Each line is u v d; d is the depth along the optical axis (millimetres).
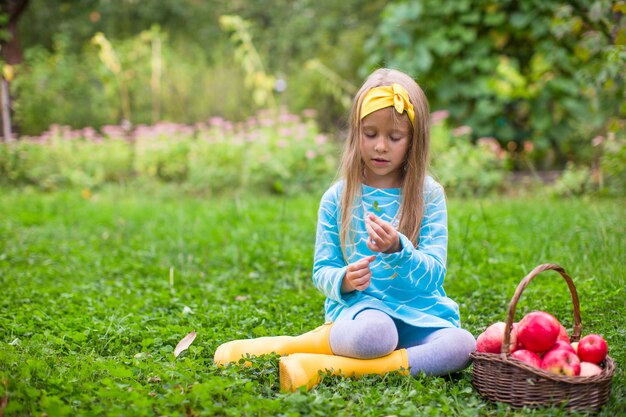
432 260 2992
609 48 5109
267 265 5336
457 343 2936
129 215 7656
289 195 9406
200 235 6480
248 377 2898
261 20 17062
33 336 3400
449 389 2838
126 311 4066
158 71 13164
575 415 2488
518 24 9133
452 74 9773
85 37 15969
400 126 2988
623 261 4488
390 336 2902
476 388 2803
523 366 2568
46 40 16000
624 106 5598
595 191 7547
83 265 5508
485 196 8797
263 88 11594
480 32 9727
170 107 13258
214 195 9648
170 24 16609
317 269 3225
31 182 10188
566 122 9594
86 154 10414
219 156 9938
